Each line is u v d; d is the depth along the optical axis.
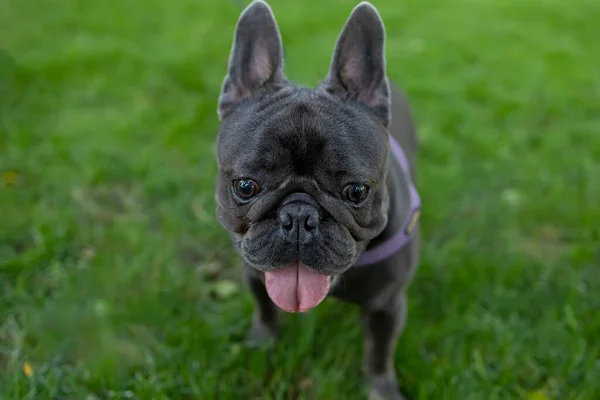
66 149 1.31
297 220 0.70
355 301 0.83
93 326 0.97
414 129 1.10
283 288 0.73
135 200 1.22
